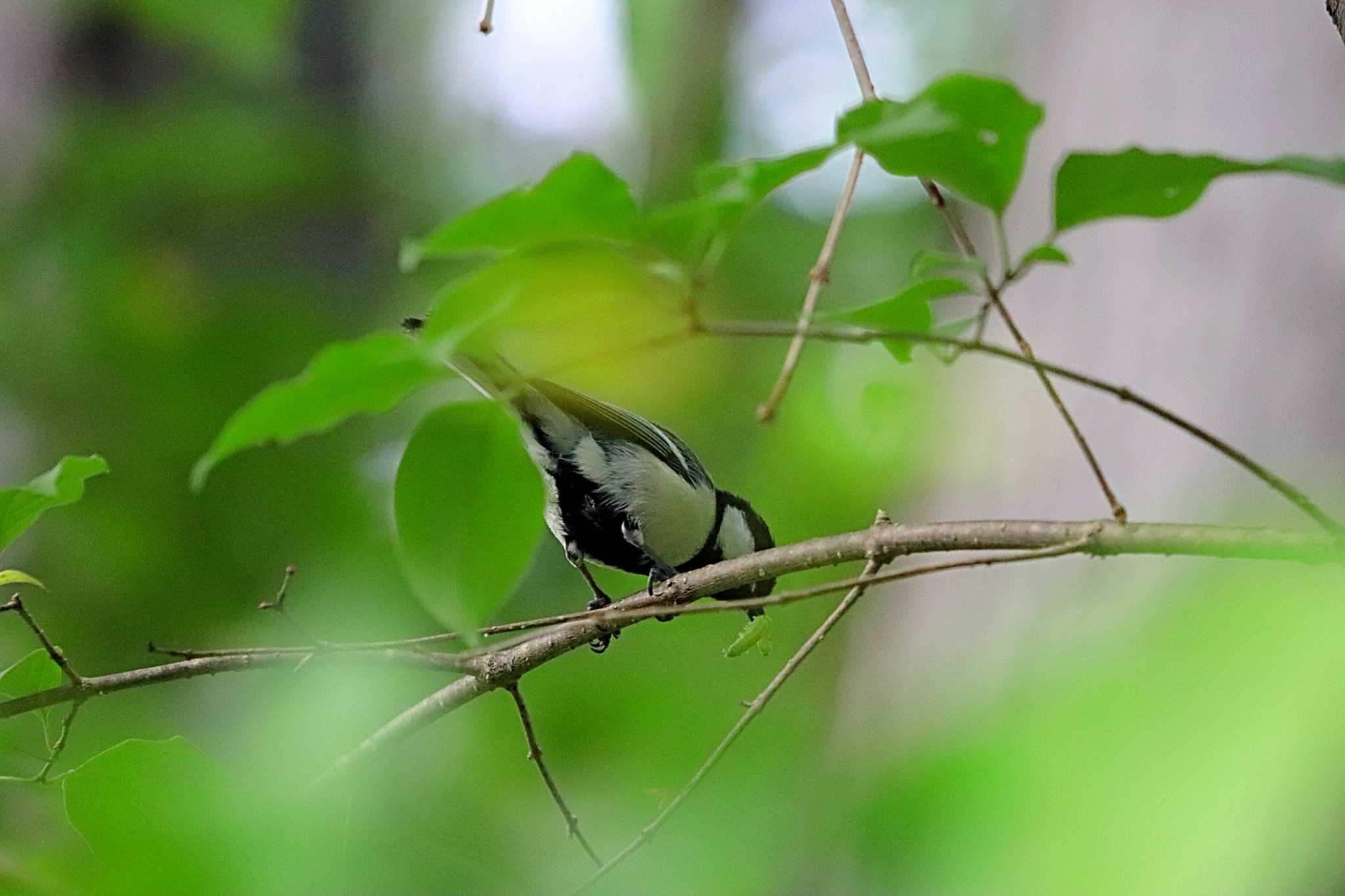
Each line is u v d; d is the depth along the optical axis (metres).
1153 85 9.65
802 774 7.16
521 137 22.25
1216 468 7.83
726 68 20.45
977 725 2.09
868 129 3.52
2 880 4.72
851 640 10.98
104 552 14.84
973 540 5.64
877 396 12.48
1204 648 1.75
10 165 17.64
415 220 20.56
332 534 14.94
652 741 12.17
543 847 9.27
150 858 4.34
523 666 6.52
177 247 18.41
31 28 18.03
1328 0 4.55
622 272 3.67
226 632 14.17
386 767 8.26
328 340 17.86
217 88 19.02
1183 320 8.55
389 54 21.98
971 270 4.57
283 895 4.21
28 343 16.14
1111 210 4.32
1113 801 1.74
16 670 5.82
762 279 19.16
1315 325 7.72
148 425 16.06
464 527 3.81
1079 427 9.21
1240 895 1.53
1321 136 8.19
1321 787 1.53
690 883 5.40
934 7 20.73
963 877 1.88
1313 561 4.29
